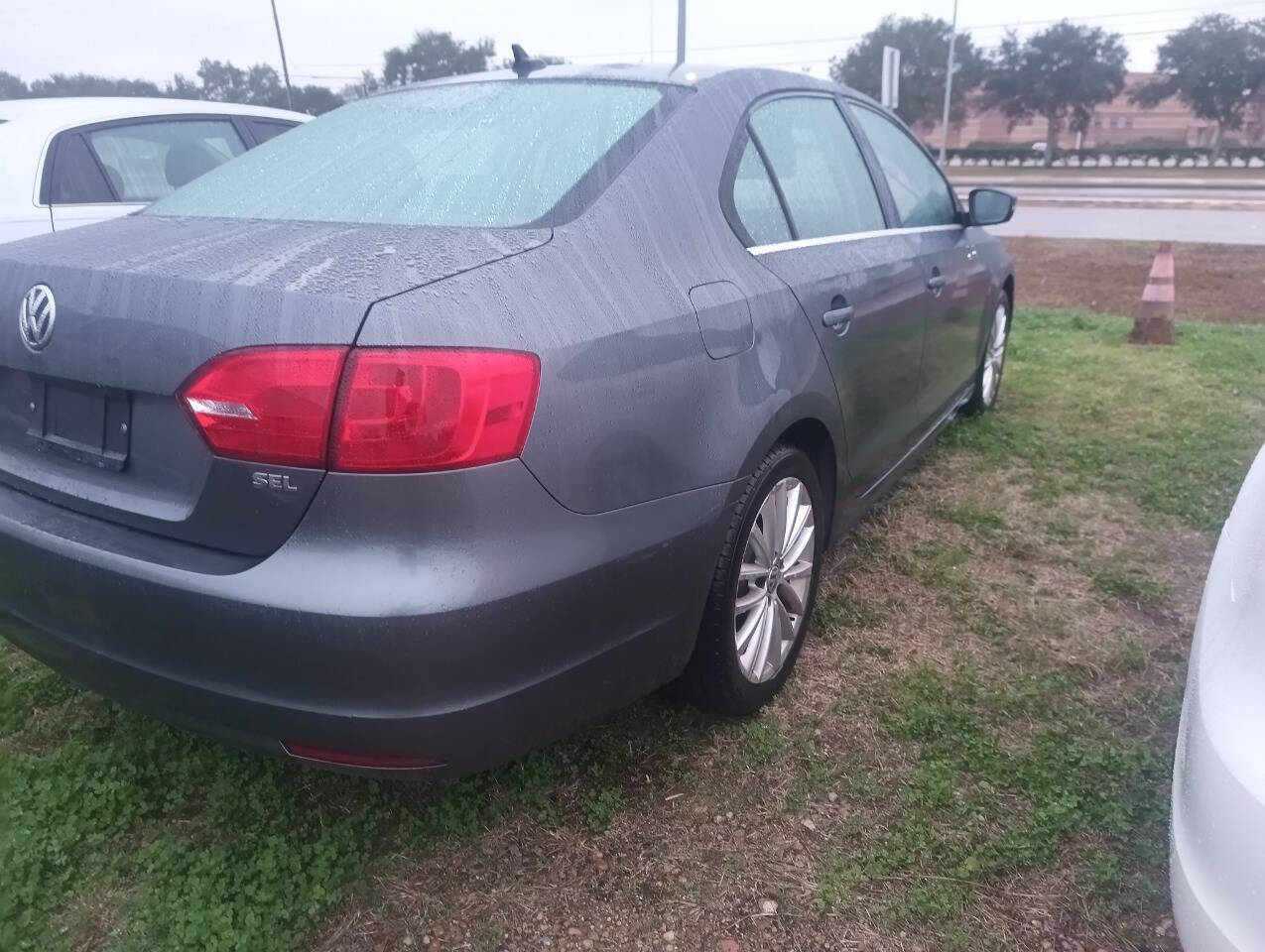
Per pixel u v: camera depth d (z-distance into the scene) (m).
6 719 2.66
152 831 2.29
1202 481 4.29
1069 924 2.04
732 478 2.28
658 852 2.23
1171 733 2.61
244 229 2.17
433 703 1.75
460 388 1.69
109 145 5.43
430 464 1.68
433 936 2.03
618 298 2.03
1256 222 18.23
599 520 1.94
